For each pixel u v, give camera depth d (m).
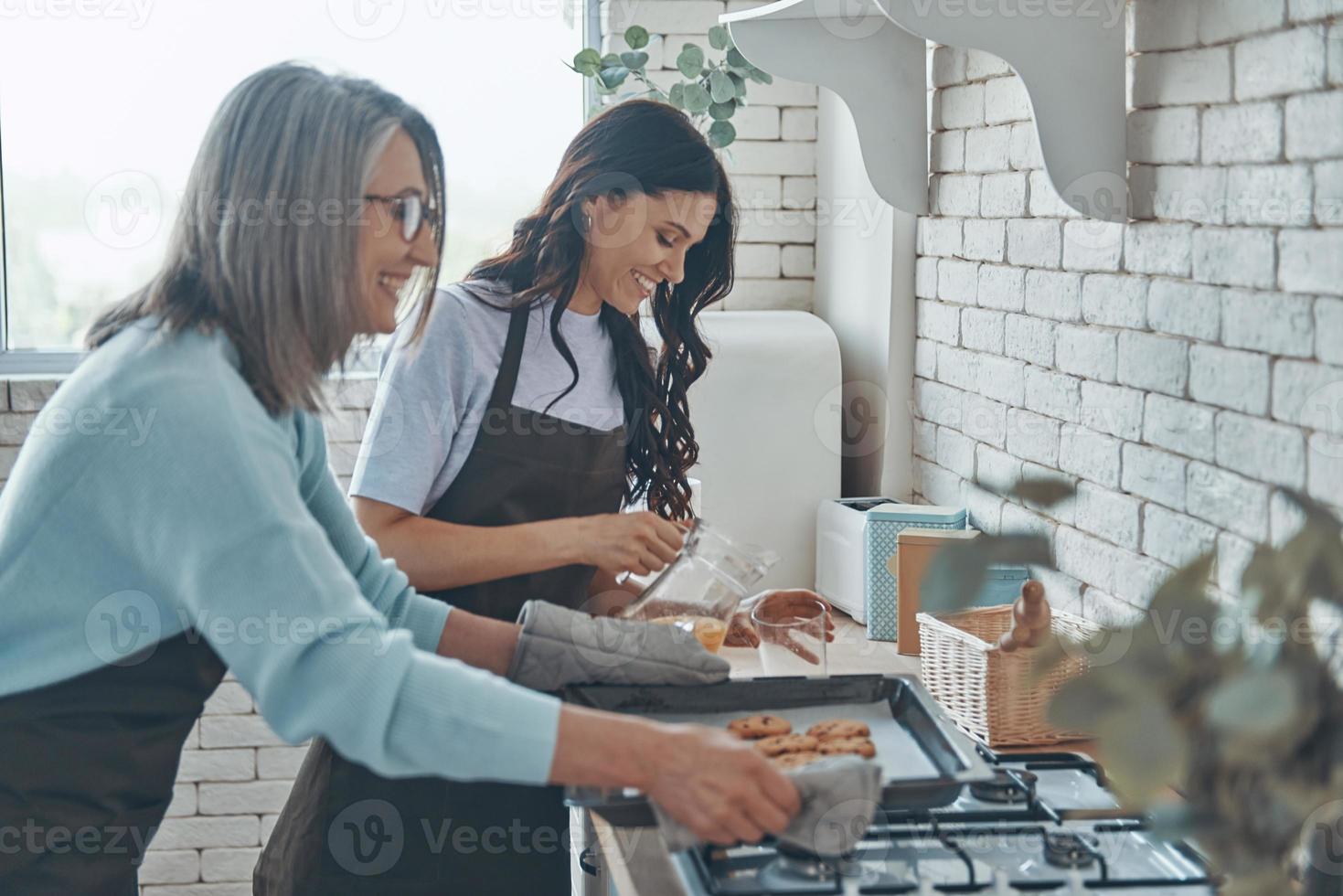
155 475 1.23
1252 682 0.93
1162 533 1.78
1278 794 0.97
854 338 2.95
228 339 1.32
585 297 1.97
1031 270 2.16
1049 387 2.12
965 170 2.42
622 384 2.05
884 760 1.43
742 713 1.59
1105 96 1.80
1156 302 1.78
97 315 1.39
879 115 2.54
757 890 1.21
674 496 2.15
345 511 1.63
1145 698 0.97
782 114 3.15
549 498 1.96
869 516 2.45
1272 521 1.51
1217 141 1.61
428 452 1.84
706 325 2.86
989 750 1.59
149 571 1.27
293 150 1.32
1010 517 2.27
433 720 1.17
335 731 1.18
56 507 1.28
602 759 1.18
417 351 1.84
